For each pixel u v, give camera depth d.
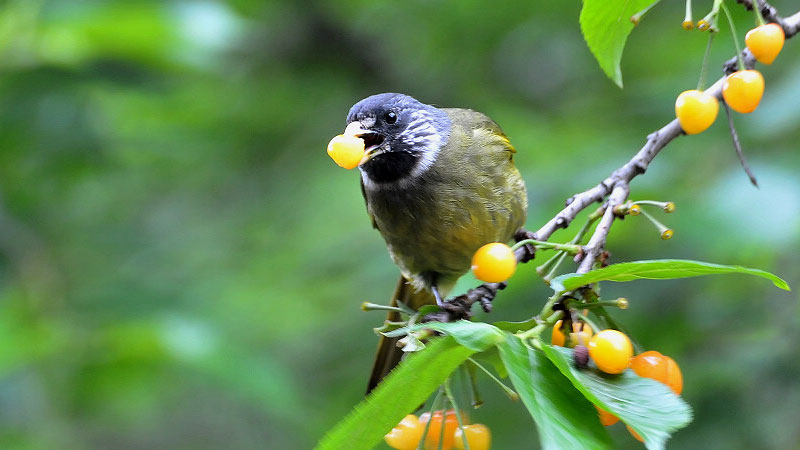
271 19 16.44
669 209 5.49
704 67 5.50
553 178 10.37
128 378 10.34
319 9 16.66
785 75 11.23
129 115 13.67
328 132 16.50
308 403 12.12
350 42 16.86
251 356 9.87
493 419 11.17
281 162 16.31
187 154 14.31
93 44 10.96
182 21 10.88
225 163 15.71
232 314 12.14
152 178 14.62
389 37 16.94
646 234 10.11
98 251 12.45
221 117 15.65
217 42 11.08
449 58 16.53
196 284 12.74
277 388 9.70
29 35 10.78
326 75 16.84
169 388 11.62
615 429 10.02
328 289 13.62
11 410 10.48
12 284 10.82
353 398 12.33
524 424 11.14
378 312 13.16
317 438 11.95
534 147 13.24
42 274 11.05
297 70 16.81
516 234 8.46
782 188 8.98
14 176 11.77
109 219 13.44
